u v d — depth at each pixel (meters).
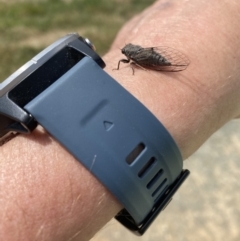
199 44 0.10
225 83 0.09
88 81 0.07
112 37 0.35
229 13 0.10
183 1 0.11
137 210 0.07
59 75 0.08
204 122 0.09
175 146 0.08
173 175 0.08
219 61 0.09
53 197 0.07
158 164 0.07
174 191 0.08
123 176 0.07
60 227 0.07
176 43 0.10
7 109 0.07
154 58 0.09
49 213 0.07
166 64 0.09
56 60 0.08
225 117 0.10
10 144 0.08
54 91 0.07
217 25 0.10
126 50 0.10
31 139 0.08
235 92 0.10
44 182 0.07
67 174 0.07
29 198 0.07
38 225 0.07
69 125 0.07
